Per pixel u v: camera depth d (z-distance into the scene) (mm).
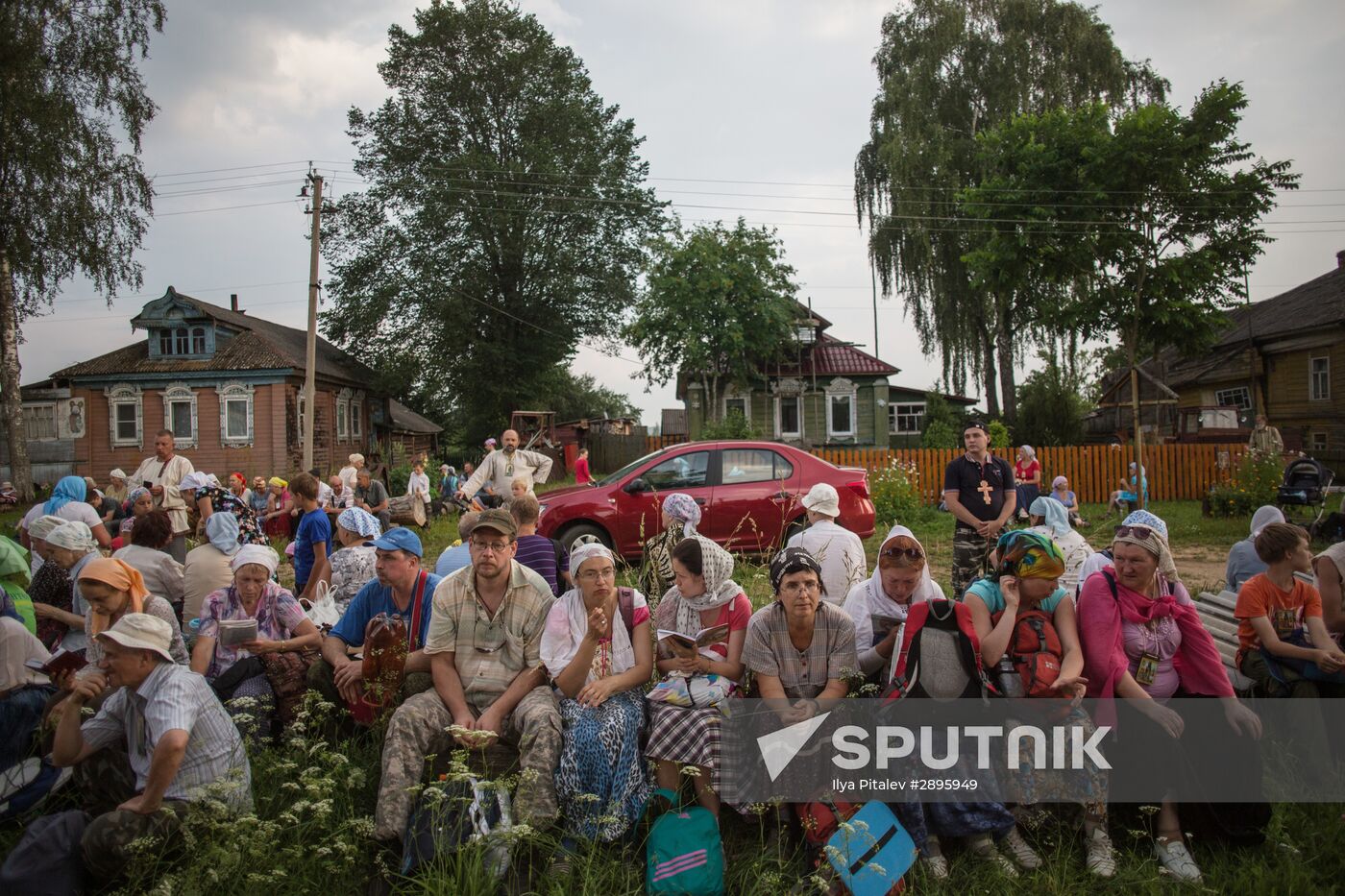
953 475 6594
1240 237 18406
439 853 3246
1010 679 3758
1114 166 18906
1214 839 3680
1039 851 3641
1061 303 20844
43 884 3037
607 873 3354
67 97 22844
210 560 5410
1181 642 3914
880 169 33812
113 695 3584
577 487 10156
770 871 3359
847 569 5539
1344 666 4016
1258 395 28875
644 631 4090
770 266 29953
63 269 23234
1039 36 31031
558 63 37625
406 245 36250
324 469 32781
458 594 4051
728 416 28141
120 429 30016
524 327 37688
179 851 3320
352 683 4266
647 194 38094
